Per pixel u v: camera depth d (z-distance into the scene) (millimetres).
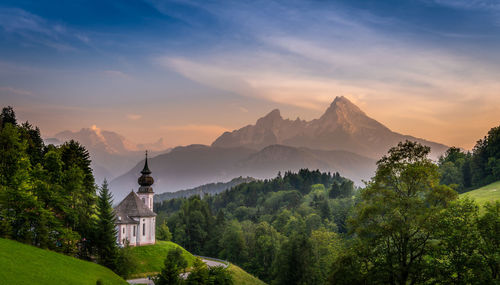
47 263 57906
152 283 81188
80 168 84875
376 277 47312
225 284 77250
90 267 66688
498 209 46844
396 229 45781
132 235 105562
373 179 52500
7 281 45844
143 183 124500
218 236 166875
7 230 63094
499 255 44500
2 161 72500
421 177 48250
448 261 47938
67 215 77312
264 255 129500
